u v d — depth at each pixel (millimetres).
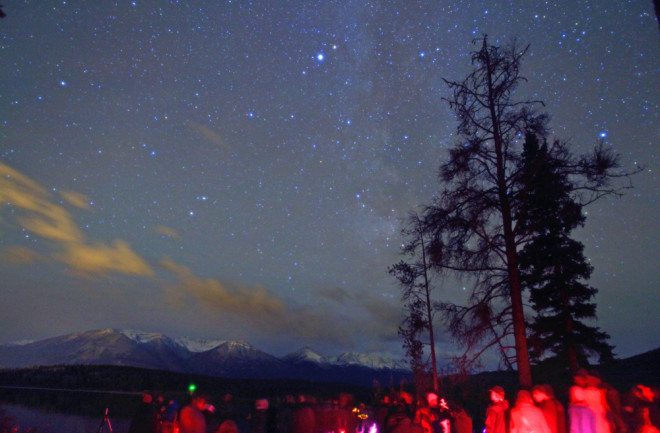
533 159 12930
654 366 32219
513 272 12734
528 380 11875
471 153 13438
